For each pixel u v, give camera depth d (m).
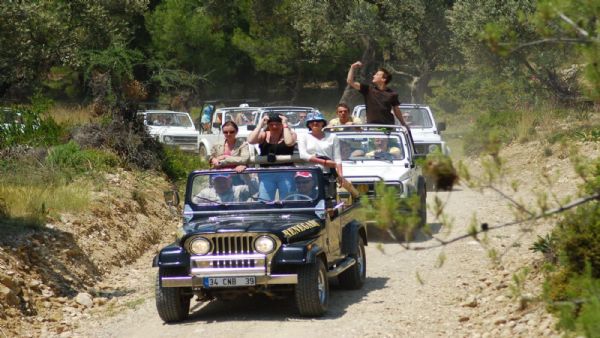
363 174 18.38
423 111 27.62
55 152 21.92
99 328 12.88
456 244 16.75
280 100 66.06
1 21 21.33
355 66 19.72
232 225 12.25
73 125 25.59
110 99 25.00
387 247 17.48
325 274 12.55
